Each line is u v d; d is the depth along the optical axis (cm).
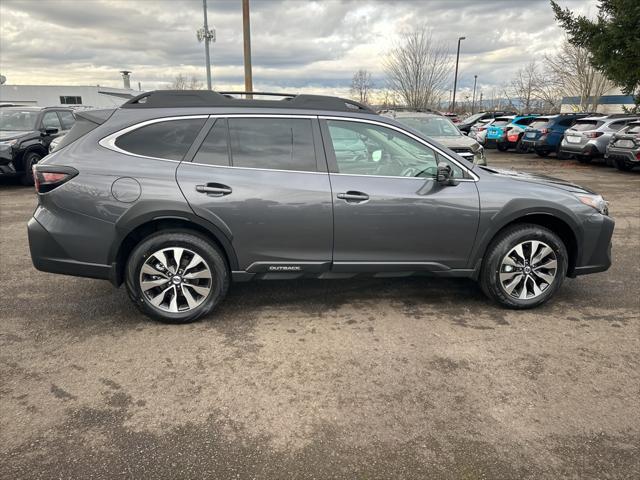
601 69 1552
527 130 1902
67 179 354
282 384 300
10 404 276
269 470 229
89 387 294
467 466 233
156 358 330
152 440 249
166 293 376
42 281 476
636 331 376
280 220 371
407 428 260
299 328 378
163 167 362
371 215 378
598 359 333
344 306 422
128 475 225
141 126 369
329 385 300
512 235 398
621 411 275
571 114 1886
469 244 396
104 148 363
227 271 385
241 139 375
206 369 317
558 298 443
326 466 232
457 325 385
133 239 374
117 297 436
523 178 420
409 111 1187
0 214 781
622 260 564
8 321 385
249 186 365
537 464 234
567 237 418
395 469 231
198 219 360
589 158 1636
